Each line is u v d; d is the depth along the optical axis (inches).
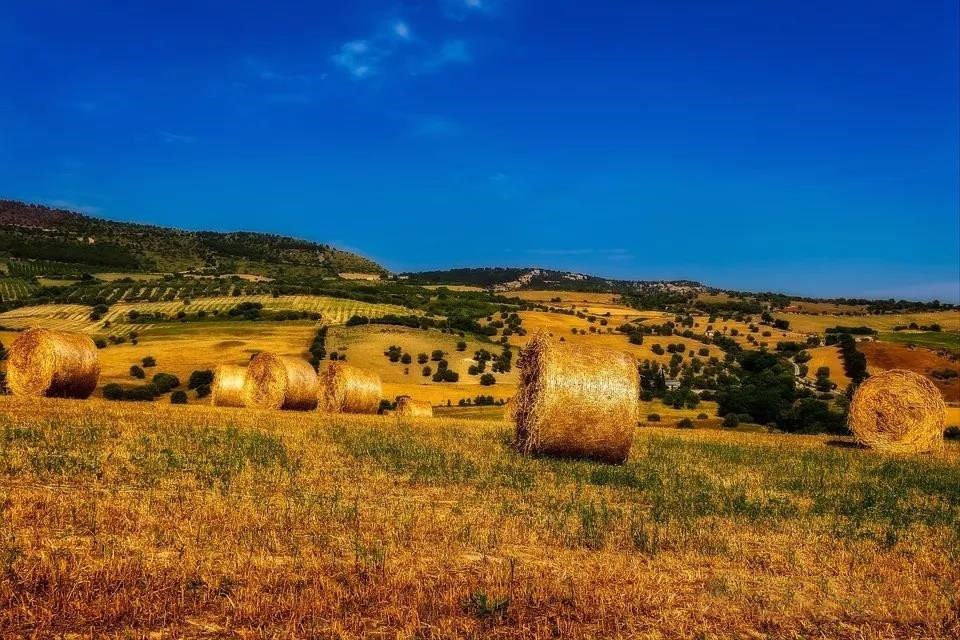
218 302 5132.9
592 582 319.0
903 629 293.3
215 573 299.4
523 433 742.5
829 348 4062.5
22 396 1091.3
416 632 262.2
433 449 675.4
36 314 4576.8
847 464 777.6
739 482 593.3
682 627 281.6
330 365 1359.5
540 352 728.3
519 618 278.7
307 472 521.3
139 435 653.9
